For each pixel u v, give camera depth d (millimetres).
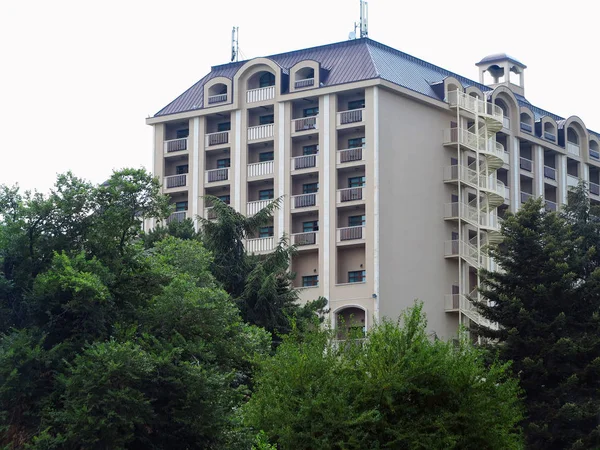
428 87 85312
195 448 41781
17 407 40594
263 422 42375
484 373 43625
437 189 83562
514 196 91562
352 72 81750
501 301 62031
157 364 40812
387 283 77938
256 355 44406
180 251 55688
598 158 102000
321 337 44281
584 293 61375
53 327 42031
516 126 92312
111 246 44594
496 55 98438
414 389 41906
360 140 81125
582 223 71375
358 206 79562
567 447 57406
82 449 39344
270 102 84250
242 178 84438
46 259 43656
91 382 39000
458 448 42156
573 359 59312
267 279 57438
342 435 40906
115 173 45094
